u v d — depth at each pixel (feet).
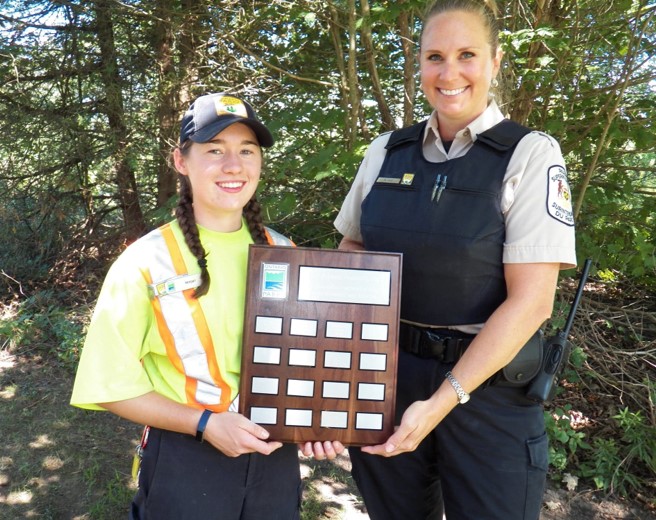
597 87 14.20
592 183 14.35
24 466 11.67
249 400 5.44
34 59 20.65
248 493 5.61
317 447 5.50
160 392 5.51
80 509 10.53
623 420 12.00
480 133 6.05
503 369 6.02
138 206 22.35
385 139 6.93
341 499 10.93
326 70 18.26
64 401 14.32
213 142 5.58
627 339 15.29
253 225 6.13
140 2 20.03
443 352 6.17
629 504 11.14
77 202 22.52
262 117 18.29
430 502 7.06
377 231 6.36
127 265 5.43
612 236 14.26
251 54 17.03
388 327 5.58
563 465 11.48
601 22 13.30
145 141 20.86
